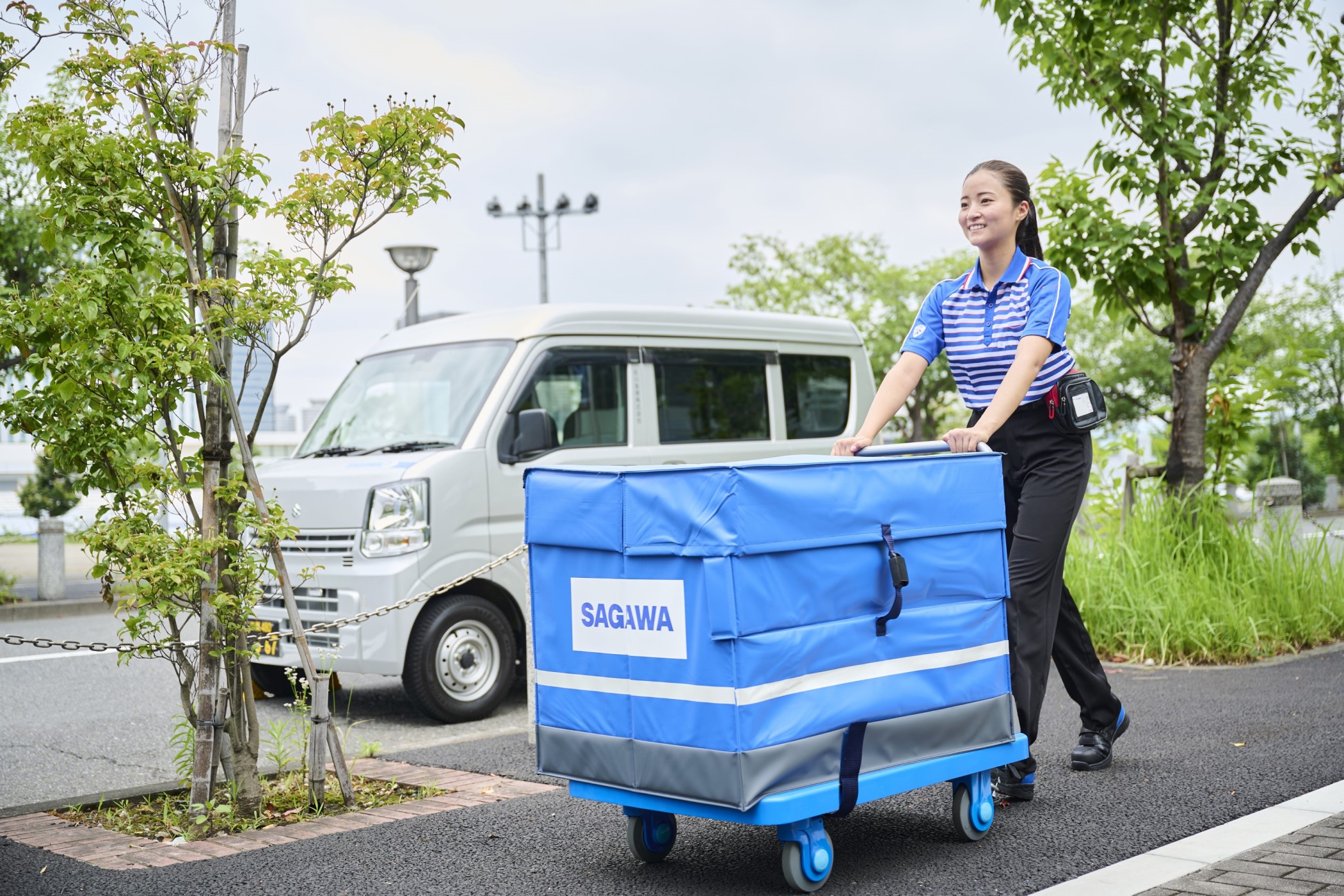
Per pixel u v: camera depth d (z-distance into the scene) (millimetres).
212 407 4516
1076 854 3689
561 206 28312
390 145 4562
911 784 3561
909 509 3613
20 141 4254
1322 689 6453
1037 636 4281
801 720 3289
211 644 4473
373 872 3771
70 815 4762
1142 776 4625
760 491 3213
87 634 11711
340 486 7250
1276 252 9086
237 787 4527
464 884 3629
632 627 3424
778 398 9070
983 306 4426
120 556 4363
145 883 3717
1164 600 7934
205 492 4539
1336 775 4535
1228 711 5910
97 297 4113
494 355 7852
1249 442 9352
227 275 4559
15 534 29062
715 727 3207
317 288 4551
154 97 4375
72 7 4344
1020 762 4230
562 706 3643
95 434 4363
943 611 3713
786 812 3223
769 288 34656
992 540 3896
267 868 3846
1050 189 9391
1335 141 8969
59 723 7020
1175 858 3557
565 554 3635
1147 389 38000
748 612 3180
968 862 3664
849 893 3412
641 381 8266
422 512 7129
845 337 9727
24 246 12086
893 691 3541
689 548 3236
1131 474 9320
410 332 8656
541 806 4566
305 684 4953
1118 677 7203
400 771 5289
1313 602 8367
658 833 3779
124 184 4293
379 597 7020
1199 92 8781
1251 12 9078
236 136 4586
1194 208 9086
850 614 3441
